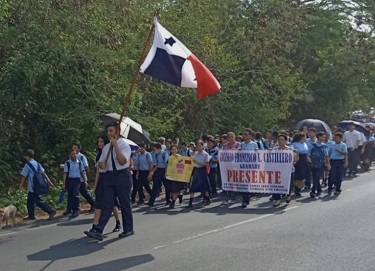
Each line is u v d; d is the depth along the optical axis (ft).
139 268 28.58
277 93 97.19
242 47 90.84
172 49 35.55
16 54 55.31
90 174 62.28
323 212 45.55
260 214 45.83
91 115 61.11
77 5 56.54
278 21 95.50
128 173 36.29
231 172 53.31
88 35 59.47
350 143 76.02
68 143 61.98
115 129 35.78
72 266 29.27
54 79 59.21
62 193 49.80
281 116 95.96
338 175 57.31
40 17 55.93
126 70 66.33
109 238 36.32
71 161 48.39
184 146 60.08
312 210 46.91
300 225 39.86
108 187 35.99
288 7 97.60
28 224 43.93
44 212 49.78
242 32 90.07
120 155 35.50
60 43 57.31
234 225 40.57
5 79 54.29
